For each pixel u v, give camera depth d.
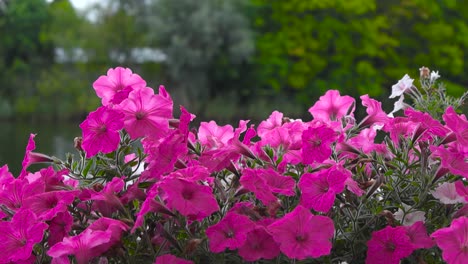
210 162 0.93
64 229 0.90
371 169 1.02
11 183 0.94
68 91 20.80
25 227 0.86
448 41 18.80
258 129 1.07
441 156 0.90
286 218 0.87
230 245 0.86
